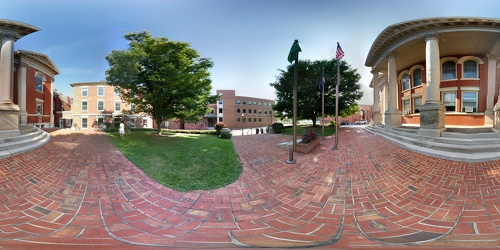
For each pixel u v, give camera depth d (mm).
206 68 15828
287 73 19609
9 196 4656
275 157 8695
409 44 11477
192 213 4320
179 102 15117
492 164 5891
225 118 48094
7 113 8594
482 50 11742
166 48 12797
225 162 7828
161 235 3469
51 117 19594
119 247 3039
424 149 7598
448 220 3750
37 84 18188
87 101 28297
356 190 5219
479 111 11992
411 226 3633
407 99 15234
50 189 5113
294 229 3656
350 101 19766
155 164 7238
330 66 18500
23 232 3512
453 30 9828
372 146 9156
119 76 12898
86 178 5848
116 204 4648
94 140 10852
